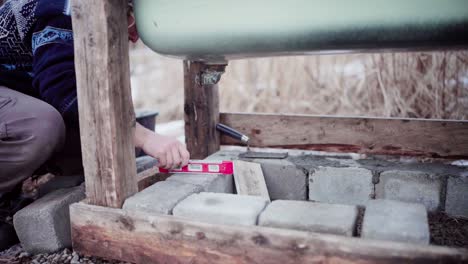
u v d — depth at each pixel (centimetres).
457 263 79
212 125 168
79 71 108
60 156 152
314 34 84
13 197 150
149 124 199
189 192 117
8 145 119
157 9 94
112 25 104
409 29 80
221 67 115
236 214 99
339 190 143
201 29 91
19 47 129
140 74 453
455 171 134
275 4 84
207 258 99
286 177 148
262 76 307
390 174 136
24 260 120
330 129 159
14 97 127
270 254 93
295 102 289
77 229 114
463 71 214
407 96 233
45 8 118
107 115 107
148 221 104
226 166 135
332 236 89
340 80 277
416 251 82
